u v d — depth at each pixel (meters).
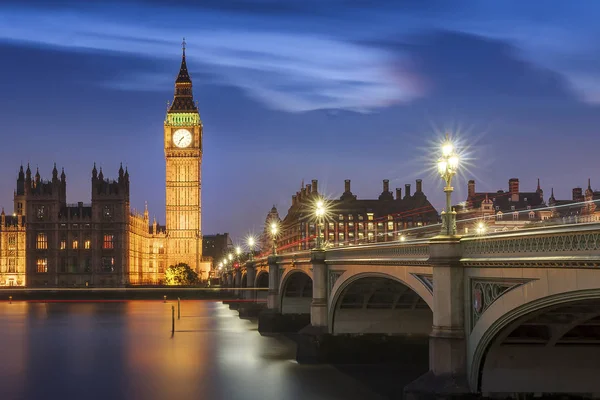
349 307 68.88
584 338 38.22
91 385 67.69
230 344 95.62
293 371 71.00
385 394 58.69
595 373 38.25
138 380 69.81
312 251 72.88
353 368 68.12
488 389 37.94
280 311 106.12
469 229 56.41
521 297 32.31
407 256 46.41
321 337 69.06
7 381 70.12
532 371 38.12
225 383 66.88
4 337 107.06
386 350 68.44
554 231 29.06
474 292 37.78
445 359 38.59
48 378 71.50
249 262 147.75
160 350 90.62
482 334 36.22
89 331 115.75
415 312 68.75
